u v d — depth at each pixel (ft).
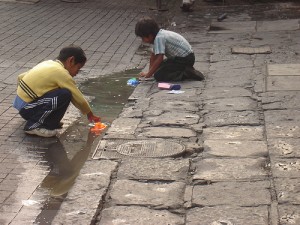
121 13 36.45
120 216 11.25
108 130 15.81
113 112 17.89
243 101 17.97
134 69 23.07
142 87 20.11
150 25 20.30
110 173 13.05
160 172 13.04
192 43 27.43
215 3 39.22
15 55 24.82
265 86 19.36
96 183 12.57
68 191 12.50
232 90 19.22
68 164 13.99
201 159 13.71
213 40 27.84
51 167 13.82
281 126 15.55
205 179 12.59
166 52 20.53
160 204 11.64
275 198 11.66
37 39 28.07
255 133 15.21
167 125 16.08
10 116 17.19
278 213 11.05
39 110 15.55
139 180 12.71
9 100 18.63
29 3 38.34
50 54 25.20
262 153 13.88
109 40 28.30
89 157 14.38
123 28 31.45
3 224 11.12
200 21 33.35
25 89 15.62
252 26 30.99
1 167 13.73
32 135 15.70
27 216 11.44
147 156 13.93
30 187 12.71
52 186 12.81
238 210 11.25
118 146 14.62
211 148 14.32
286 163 13.20
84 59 16.24
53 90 15.60
